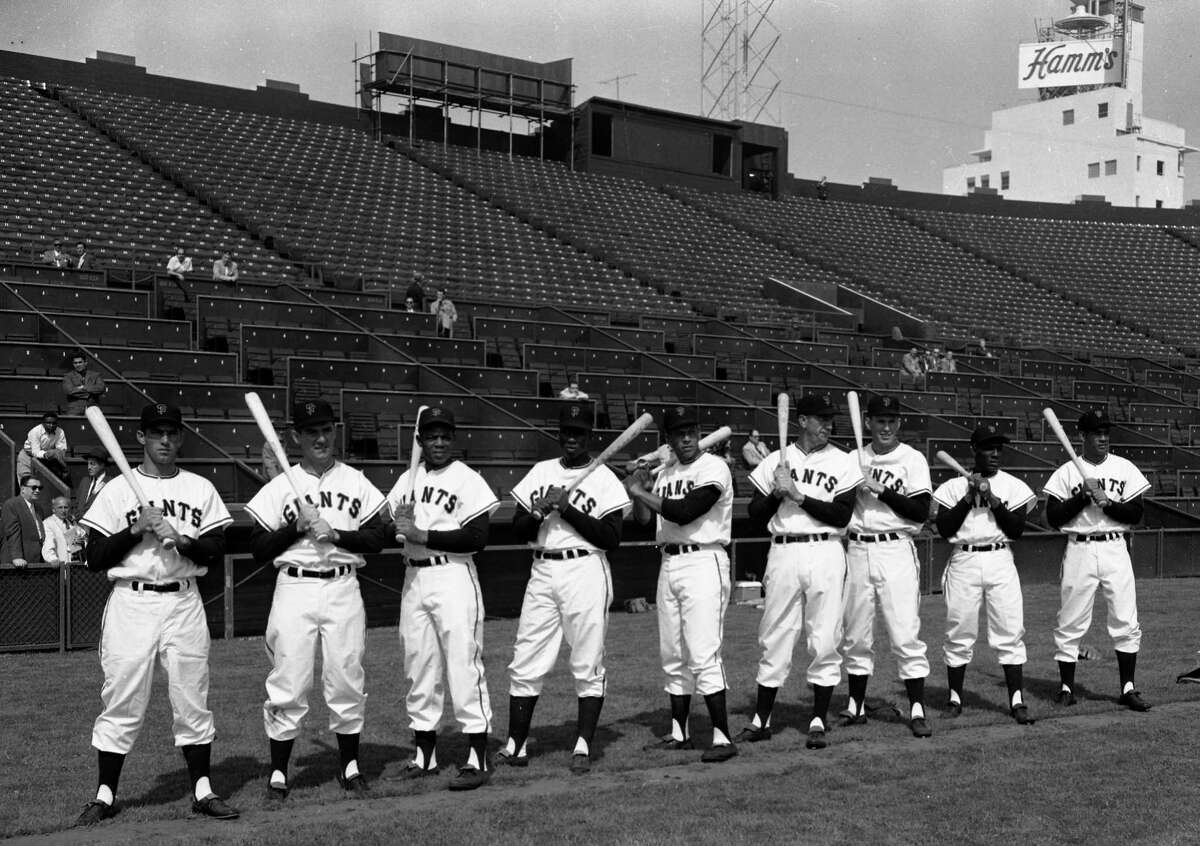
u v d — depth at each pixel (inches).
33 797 239.8
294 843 207.6
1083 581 338.6
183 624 234.5
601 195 1507.1
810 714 325.7
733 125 1685.5
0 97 1175.0
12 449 506.9
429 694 259.9
